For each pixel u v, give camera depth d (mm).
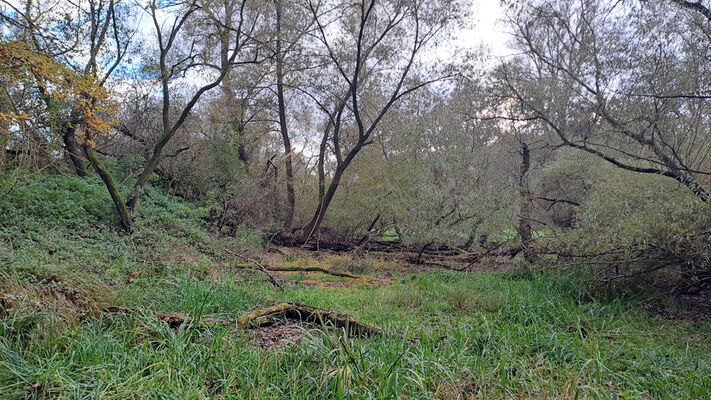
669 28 7512
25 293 4602
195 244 11922
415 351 4371
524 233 11781
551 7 10523
